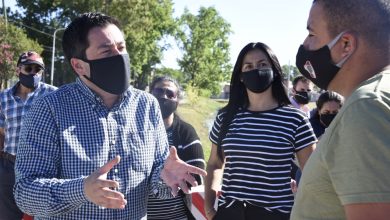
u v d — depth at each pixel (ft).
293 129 9.90
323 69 5.44
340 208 4.92
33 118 7.31
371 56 5.03
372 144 4.34
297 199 5.49
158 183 7.65
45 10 151.74
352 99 4.69
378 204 4.25
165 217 11.24
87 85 7.75
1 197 15.92
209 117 116.26
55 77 154.40
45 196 6.63
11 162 16.11
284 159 9.79
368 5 4.96
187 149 11.80
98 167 7.30
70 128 7.29
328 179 4.91
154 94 11.84
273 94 10.44
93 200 6.31
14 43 101.60
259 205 9.68
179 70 207.72
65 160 7.22
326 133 5.00
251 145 9.96
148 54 174.60
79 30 7.57
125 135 7.67
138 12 138.51
